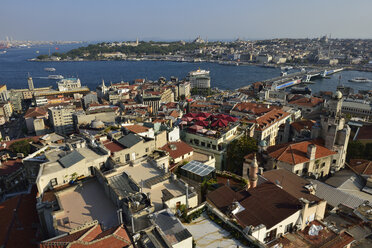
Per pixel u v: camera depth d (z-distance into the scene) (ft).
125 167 215.72
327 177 287.89
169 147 309.63
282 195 169.58
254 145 332.39
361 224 175.63
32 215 208.03
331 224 171.12
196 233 142.20
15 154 392.88
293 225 156.66
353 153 347.56
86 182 198.18
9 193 314.96
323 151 284.61
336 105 289.12
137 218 141.59
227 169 350.43
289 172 223.30
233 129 396.78
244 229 138.92
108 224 151.84
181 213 155.02
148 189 184.44
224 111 643.86
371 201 215.72
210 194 182.39
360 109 638.12
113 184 177.47
